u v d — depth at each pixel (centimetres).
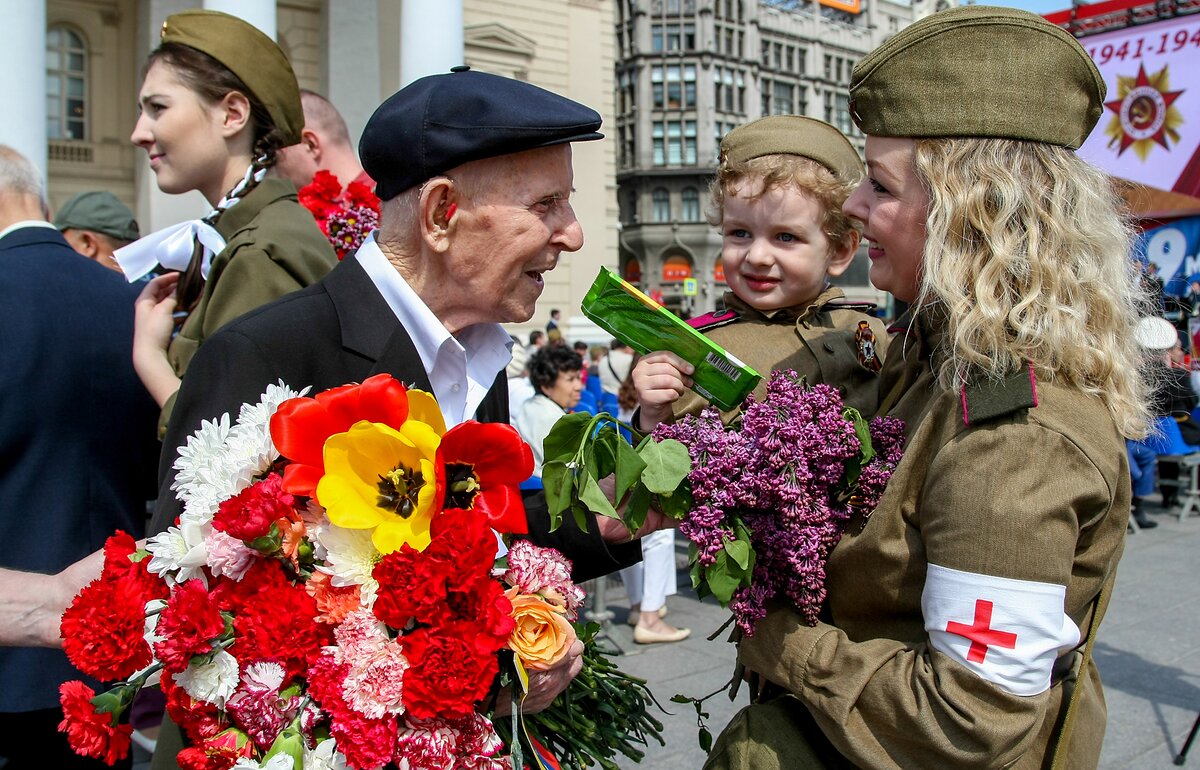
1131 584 645
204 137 212
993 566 120
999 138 135
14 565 209
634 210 6300
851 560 140
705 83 6128
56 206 1563
